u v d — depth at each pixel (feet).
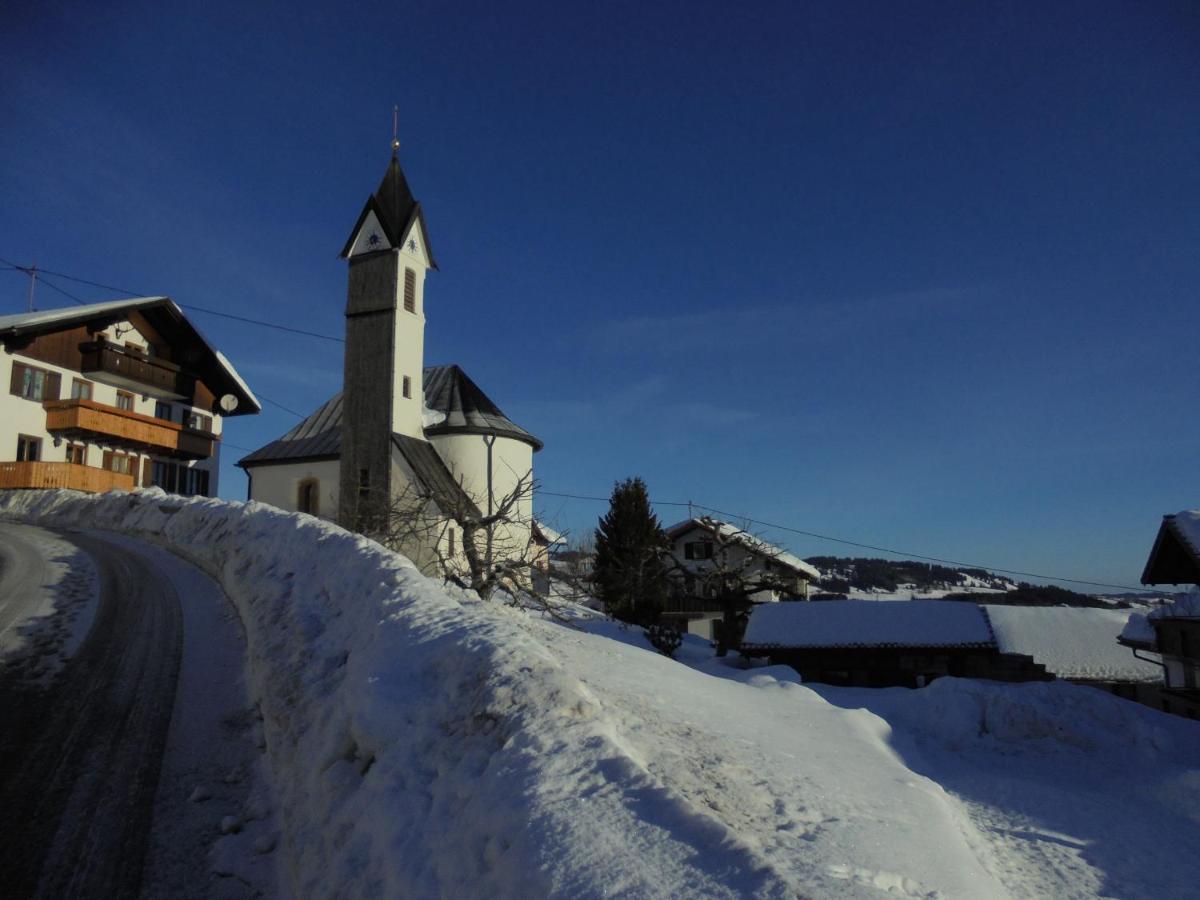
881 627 90.38
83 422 99.25
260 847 20.67
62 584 46.68
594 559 116.57
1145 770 41.83
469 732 18.70
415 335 112.06
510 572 60.64
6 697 28.99
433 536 93.25
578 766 15.97
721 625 114.52
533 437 120.06
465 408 116.67
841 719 39.34
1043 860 25.99
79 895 18.35
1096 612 119.65
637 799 14.73
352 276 111.86
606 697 28.84
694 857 12.86
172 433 114.93
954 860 19.70
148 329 118.73
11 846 19.93
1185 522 65.57
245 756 25.85
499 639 22.59
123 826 21.35
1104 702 48.44
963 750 45.16
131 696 30.01
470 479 111.24
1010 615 118.93
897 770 30.12
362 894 15.66
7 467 91.45
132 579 49.24
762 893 11.71
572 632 49.26
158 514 69.10
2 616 38.96
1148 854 27.68
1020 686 50.49
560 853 13.12
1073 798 34.86
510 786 15.55
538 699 18.78
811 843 18.42
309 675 27.25
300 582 37.40
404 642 24.54
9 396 96.22
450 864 14.73
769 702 40.91
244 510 55.52
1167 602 79.36
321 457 110.42
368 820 17.54
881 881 17.01
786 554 160.45
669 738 24.94
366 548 36.04
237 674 32.91
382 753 19.49
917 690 54.80
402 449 103.76
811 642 89.25
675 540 151.94
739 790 21.30
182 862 20.01
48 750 25.20
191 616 41.19
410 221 111.24
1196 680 72.64
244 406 133.08
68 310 105.91
